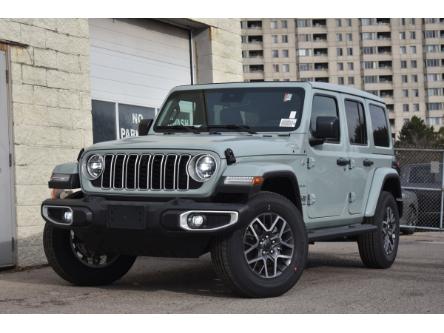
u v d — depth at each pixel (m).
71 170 6.62
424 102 154.62
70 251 6.92
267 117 7.11
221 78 12.66
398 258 9.59
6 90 8.66
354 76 153.88
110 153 6.36
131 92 11.12
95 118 10.40
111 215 6.09
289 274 6.27
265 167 6.07
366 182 8.30
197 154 6.02
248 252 6.04
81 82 9.70
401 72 154.12
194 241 6.02
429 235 14.23
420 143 114.62
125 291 6.76
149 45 11.55
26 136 8.84
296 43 153.25
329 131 6.82
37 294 6.60
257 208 5.98
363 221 8.34
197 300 6.16
